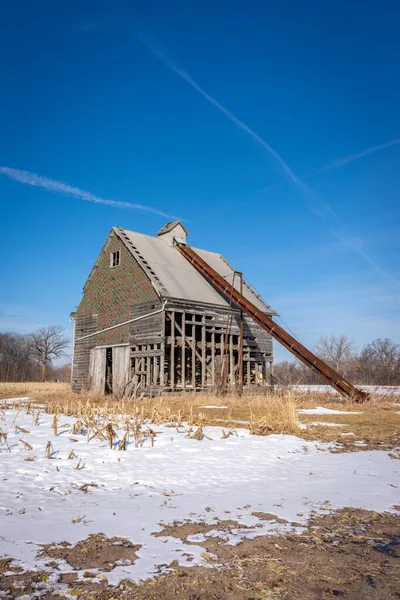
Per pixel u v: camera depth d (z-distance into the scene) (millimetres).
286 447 10703
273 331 28688
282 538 4836
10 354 100688
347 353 67438
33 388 44188
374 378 61562
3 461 8539
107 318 31969
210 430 13500
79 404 16156
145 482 7246
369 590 3697
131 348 29672
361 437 12273
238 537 4840
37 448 9891
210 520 5371
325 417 17922
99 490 6734
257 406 21953
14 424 13734
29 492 6477
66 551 4348
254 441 11539
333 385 26047
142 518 5395
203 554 4324
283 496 6488
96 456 9188
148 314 28594
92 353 32750
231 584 3760
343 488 6941
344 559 4328
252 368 34562
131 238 32562
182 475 7758
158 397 25422
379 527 5223
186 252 33906
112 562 4125
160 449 10156
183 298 28500
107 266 32875
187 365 30531
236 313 32656
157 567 4047
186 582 3766
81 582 3723
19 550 4332
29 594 3490
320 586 3760
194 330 29125
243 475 7852
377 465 8641
